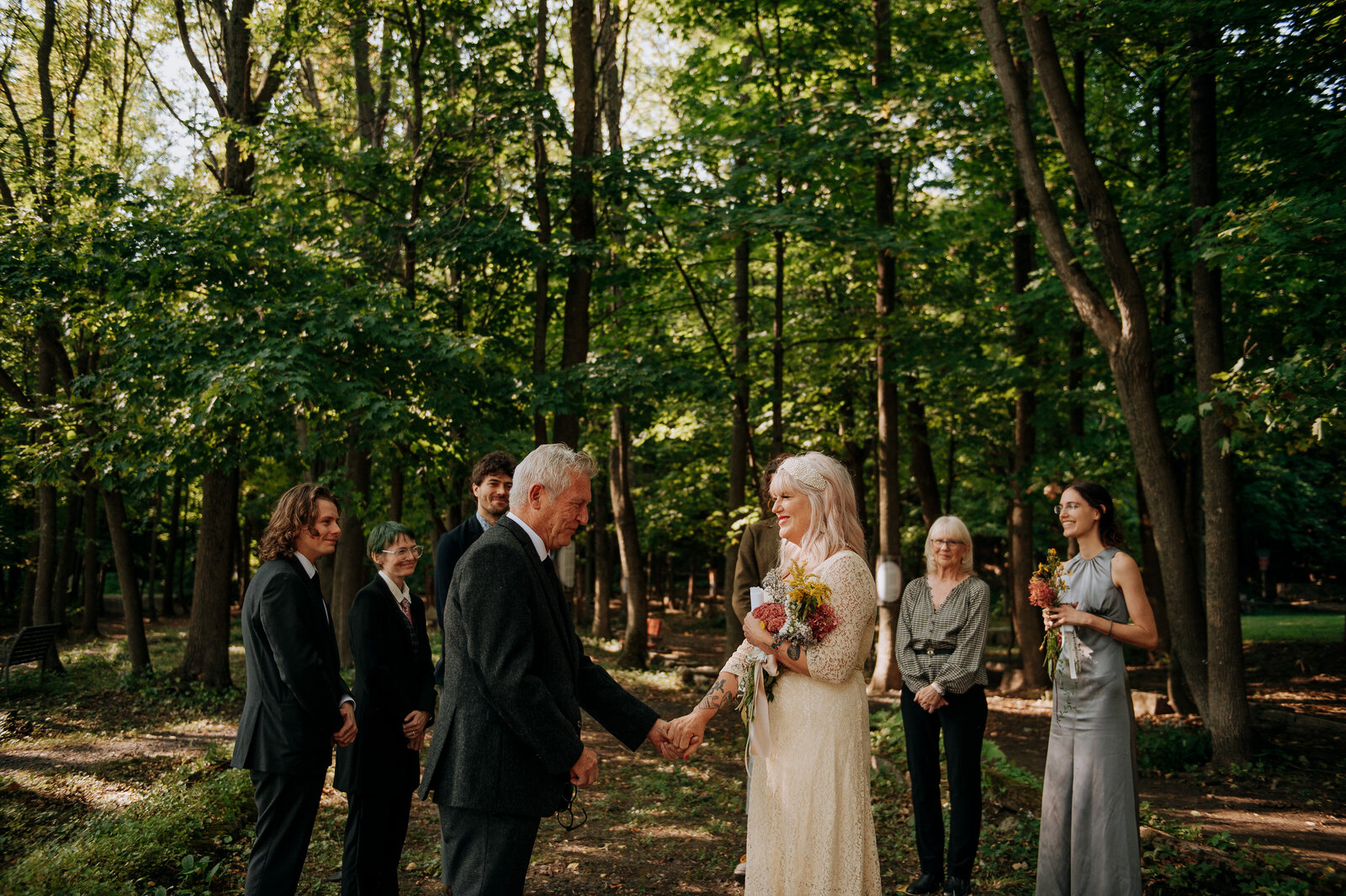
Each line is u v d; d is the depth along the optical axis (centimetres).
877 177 1152
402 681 365
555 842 493
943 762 588
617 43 1441
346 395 813
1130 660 1507
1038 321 1152
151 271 823
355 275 1036
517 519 266
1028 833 478
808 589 282
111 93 1415
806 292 1470
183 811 444
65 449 943
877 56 1123
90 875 358
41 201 962
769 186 1111
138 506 1959
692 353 1270
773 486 309
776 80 1099
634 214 1088
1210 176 818
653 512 2330
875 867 291
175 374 816
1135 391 788
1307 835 577
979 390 1271
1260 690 1184
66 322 998
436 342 876
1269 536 2934
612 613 2870
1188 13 732
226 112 1173
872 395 1476
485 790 241
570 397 975
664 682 1249
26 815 504
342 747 354
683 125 1147
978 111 997
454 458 946
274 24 1079
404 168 1091
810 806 282
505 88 1041
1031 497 1200
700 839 501
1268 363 752
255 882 304
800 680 290
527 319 1259
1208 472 789
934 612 421
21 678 1138
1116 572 361
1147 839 457
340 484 957
